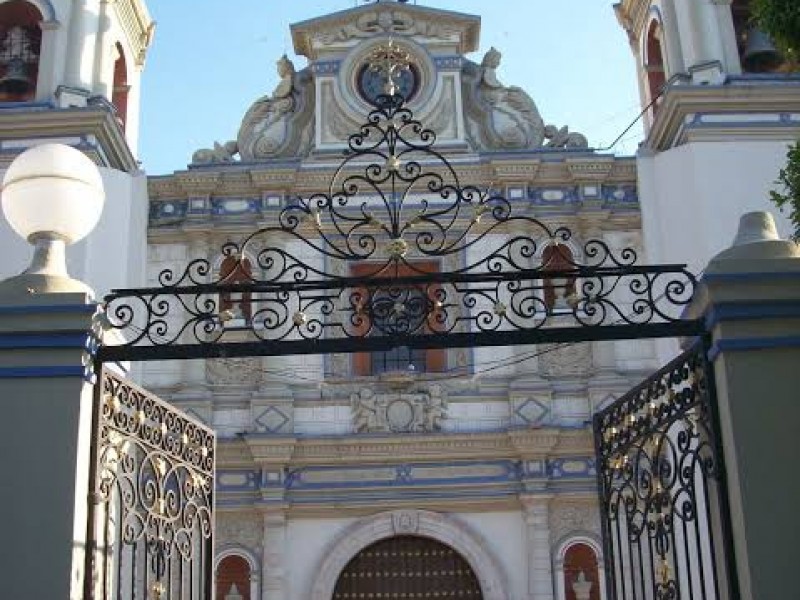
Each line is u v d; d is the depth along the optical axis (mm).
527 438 19938
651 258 20203
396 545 20141
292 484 20109
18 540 6023
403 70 22250
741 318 6363
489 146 22312
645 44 23156
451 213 21031
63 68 20375
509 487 20000
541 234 21422
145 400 7230
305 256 21328
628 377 20547
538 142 22297
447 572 19984
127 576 9117
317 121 22125
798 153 8930
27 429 6207
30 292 6441
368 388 20609
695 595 11797
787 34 8477
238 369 20922
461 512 20016
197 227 21516
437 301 7707
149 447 7230
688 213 19234
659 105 20484
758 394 6234
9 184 6785
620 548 8125
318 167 21641
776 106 19344
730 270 6457
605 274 7148
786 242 6609
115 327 6844
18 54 21062
